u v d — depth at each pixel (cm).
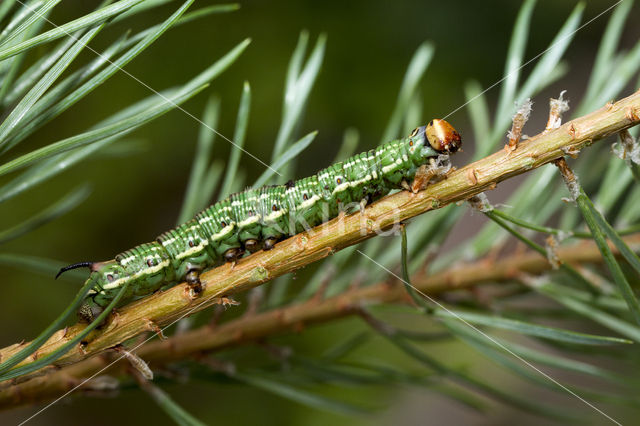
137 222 49
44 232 46
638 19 58
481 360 47
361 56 50
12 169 29
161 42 49
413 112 36
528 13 34
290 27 50
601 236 30
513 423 48
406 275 32
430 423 53
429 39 52
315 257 31
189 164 50
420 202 31
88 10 46
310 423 44
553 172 35
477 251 35
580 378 48
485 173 31
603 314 34
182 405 45
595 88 34
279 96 49
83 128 47
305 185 33
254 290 35
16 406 33
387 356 44
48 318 45
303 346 44
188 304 31
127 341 32
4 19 31
